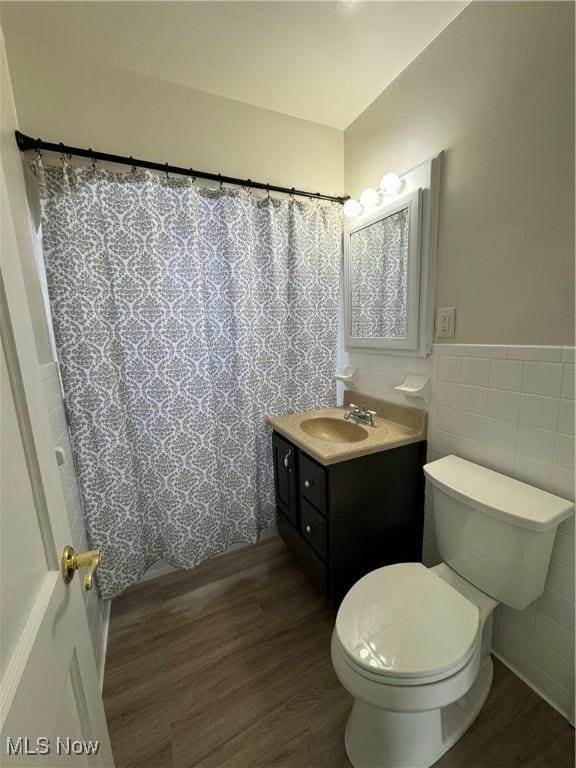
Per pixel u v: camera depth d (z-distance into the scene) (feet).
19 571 1.57
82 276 4.35
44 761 1.53
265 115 5.45
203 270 5.24
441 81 4.13
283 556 6.25
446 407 4.59
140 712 3.77
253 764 3.30
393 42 4.19
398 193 4.86
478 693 3.76
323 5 3.67
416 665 2.80
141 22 3.84
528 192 3.37
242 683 4.04
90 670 2.33
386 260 5.30
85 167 4.42
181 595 5.41
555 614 3.59
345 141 6.04
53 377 4.15
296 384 6.35
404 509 5.12
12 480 1.61
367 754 3.17
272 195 5.74
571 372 3.22
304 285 6.05
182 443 5.32
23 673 1.43
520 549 3.27
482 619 3.36
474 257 3.98
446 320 4.42
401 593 3.52
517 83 3.35
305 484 5.03
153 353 4.99
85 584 2.06
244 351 5.59
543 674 3.77
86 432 4.61
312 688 3.96
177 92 4.86
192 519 5.54
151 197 4.66
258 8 3.70
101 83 4.45
